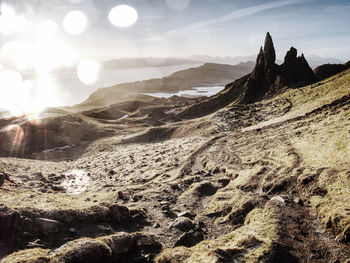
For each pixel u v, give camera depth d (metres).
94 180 41.47
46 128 111.88
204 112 151.00
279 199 18.19
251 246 12.27
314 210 16.33
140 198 25.41
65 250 10.45
